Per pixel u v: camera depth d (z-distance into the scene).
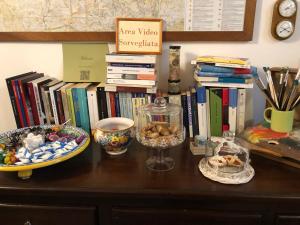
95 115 1.07
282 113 0.92
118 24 1.10
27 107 1.08
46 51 1.19
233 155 0.86
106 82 1.06
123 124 1.01
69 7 1.12
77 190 0.77
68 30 1.14
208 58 1.03
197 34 1.11
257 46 1.13
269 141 0.91
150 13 1.10
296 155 0.84
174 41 1.14
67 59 1.16
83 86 1.09
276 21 1.07
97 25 1.13
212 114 1.03
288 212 0.77
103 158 0.94
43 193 0.78
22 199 0.82
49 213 0.82
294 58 1.14
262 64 1.15
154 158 0.93
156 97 1.00
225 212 0.78
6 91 1.25
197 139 0.97
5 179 0.82
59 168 0.88
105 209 0.81
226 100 1.01
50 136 0.95
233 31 1.10
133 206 0.80
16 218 0.83
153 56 1.01
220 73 0.99
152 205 0.80
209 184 0.78
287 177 0.82
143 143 0.84
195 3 1.08
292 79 0.98
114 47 1.16
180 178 0.81
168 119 0.91
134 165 0.89
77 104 1.06
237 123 1.04
